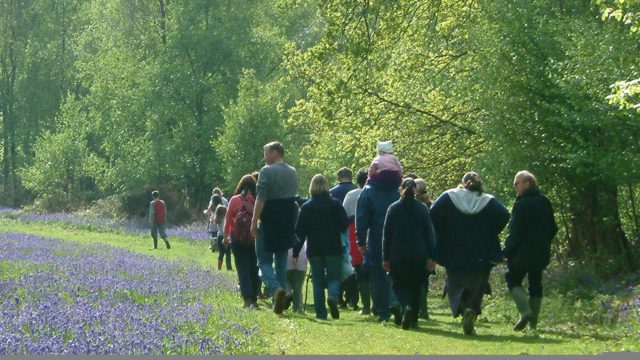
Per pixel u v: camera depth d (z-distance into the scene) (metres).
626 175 20.34
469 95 24.89
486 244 13.95
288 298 16.16
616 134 20.41
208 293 18.84
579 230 23.83
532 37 22.61
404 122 29.75
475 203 13.89
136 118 65.12
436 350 11.81
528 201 14.23
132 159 64.44
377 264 15.10
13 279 18.78
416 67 29.34
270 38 66.44
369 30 27.41
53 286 17.86
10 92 85.56
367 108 29.59
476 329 15.10
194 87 62.53
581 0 23.34
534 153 22.86
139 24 66.88
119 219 59.78
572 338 13.54
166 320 13.06
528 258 14.19
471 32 24.38
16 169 85.38
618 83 16.30
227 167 54.91
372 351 11.56
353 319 15.74
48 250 30.11
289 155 52.69
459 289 13.96
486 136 23.53
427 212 14.24
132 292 17.73
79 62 71.19
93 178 77.31
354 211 16.94
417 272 14.24
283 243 15.70
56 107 85.56
